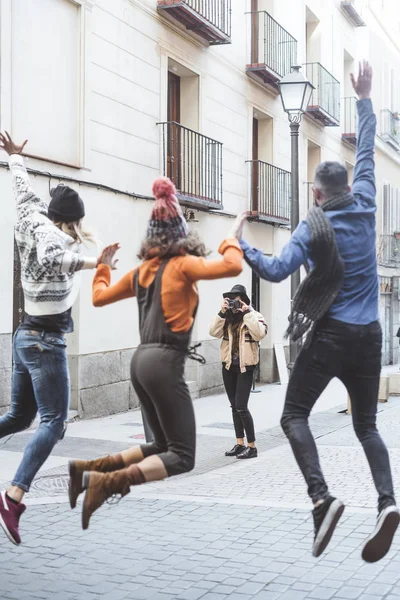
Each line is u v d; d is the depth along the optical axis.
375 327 3.99
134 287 4.05
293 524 5.80
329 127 24.59
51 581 4.54
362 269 3.96
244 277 18.30
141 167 13.75
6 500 4.41
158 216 3.95
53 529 5.70
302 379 3.96
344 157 26.33
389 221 30.28
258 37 18.78
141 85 13.79
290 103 12.32
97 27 12.48
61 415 4.66
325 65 24.16
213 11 15.73
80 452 9.05
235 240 3.86
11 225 10.59
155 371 3.82
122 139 13.20
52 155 11.54
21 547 5.23
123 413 12.92
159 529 5.70
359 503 6.45
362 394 4.04
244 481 7.59
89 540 5.41
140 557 5.01
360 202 4.07
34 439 4.55
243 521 5.91
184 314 3.88
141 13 13.75
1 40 10.43
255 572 4.68
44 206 4.88
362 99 4.41
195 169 15.69
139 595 4.30
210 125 16.52
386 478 3.91
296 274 12.33
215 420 12.47
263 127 19.92
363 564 4.77
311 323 3.92
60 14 11.67
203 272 3.78
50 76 11.48
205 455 9.22
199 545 5.27
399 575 4.56
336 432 11.30
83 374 12.07
